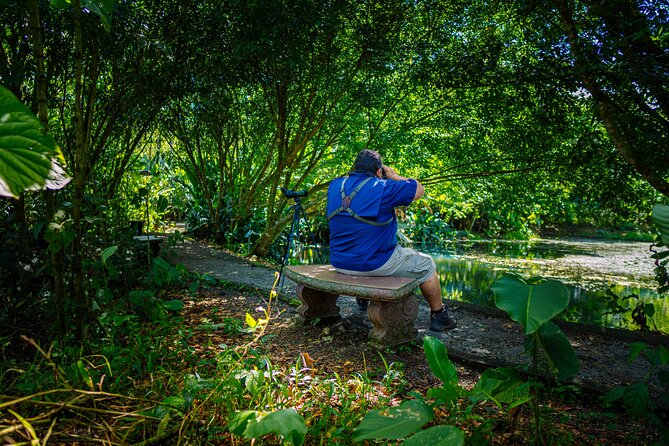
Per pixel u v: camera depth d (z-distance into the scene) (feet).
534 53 15.62
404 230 42.09
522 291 5.63
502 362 9.81
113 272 10.42
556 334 6.12
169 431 5.68
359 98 21.71
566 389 8.71
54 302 9.07
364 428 4.99
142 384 7.61
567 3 12.42
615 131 12.41
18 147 3.92
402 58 20.77
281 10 16.22
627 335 12.00
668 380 6.73
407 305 11.01
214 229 31.35
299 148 25.17
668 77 10.57
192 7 14.76
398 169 25.89
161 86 14.82
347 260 11.32
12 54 10.53
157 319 10.60
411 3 18.72
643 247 46.19
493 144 20.45
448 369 6.02
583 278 25.73
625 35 11.31
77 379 6.77
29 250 9.34
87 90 13.21
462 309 14.79
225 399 6.61
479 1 17.79
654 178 12.42
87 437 5.37
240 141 33.22
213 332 11.35
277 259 29.14
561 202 22.21
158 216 29.32
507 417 7.03
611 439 7.01
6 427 4.58
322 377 8.87
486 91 16.63
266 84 20.53
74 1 7.22
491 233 53.42
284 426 4.69
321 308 12.56
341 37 21.02
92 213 10.96
